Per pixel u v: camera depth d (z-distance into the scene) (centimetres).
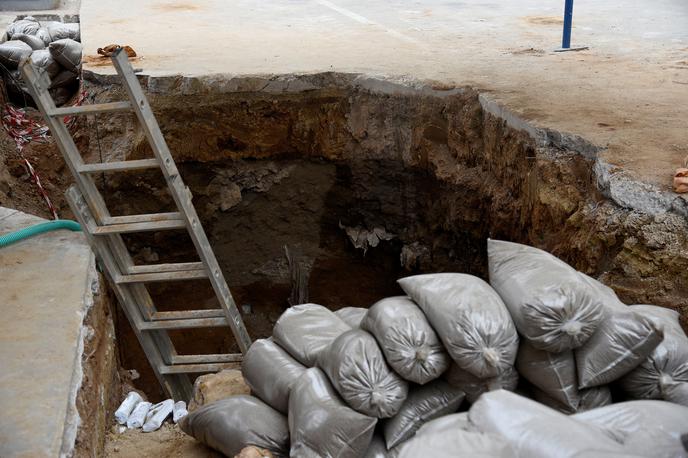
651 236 477
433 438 286
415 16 1134
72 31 1175
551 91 709
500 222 671
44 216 826
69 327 470
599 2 1226
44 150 862
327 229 862
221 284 595
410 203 819
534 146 612
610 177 511
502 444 273
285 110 799
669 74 762
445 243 791
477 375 359
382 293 873
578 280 368
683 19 1066
